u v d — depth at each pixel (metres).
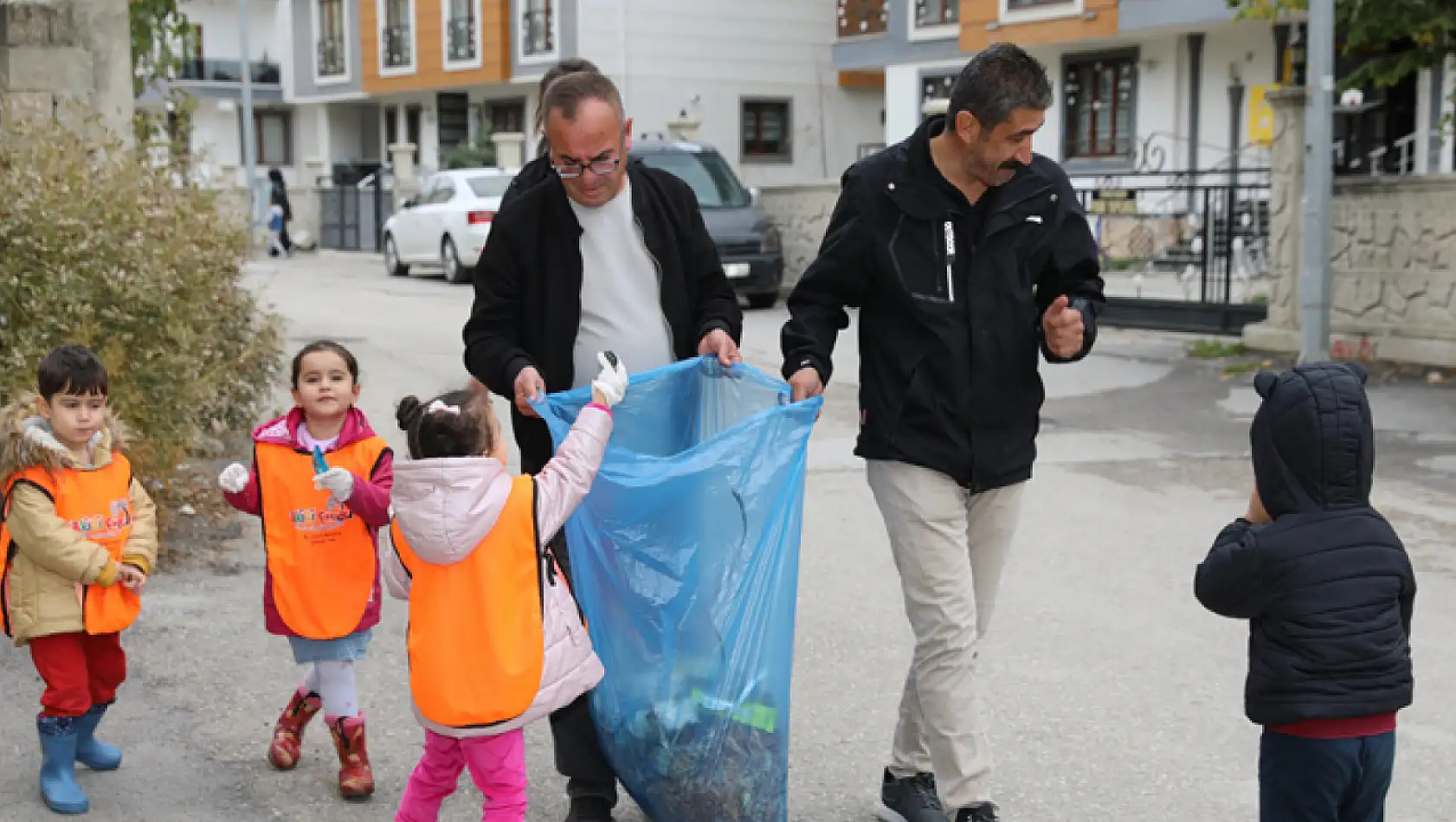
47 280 6.28
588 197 3.80
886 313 3.84
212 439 8.33
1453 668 5.35
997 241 3.77
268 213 31.02
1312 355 11.35
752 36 30.92
